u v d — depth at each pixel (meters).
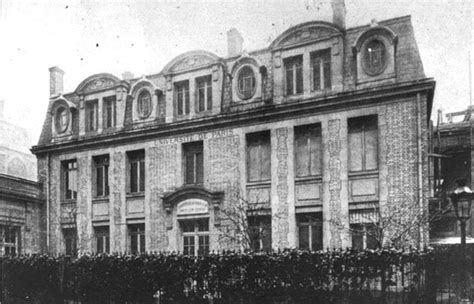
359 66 19.94
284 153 20.98
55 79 28.41
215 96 22.91
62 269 17.94
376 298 13.24
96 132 25.97
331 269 13.80
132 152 24.98
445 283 13.18
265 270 14.69
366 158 19.69
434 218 19.56
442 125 26.95
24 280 18.61
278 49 21.72
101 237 25.16
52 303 17.98
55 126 27.27
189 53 23.92
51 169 26.86
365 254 13.47
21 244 25.19
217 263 15.45
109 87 25.78
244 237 19.72
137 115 24.92
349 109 19.88
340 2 21.41
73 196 26.38
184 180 23.28
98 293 17.28
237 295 15.05
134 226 24.38
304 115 20.75
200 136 22.94
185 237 22.84
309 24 21.17
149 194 23.77
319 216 20.33
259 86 21.92
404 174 18.53
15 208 24.95
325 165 20.09
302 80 21.36
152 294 16.41
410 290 13.09
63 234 26.12
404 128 18.73
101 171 25.80
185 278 15.90
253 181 21.64
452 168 25.30
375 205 18.94
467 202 12.65
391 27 19.84
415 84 18.48
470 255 13.12
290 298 14.28
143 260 16.75
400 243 17.22
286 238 20.48
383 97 19.14
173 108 23.97
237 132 22.06
